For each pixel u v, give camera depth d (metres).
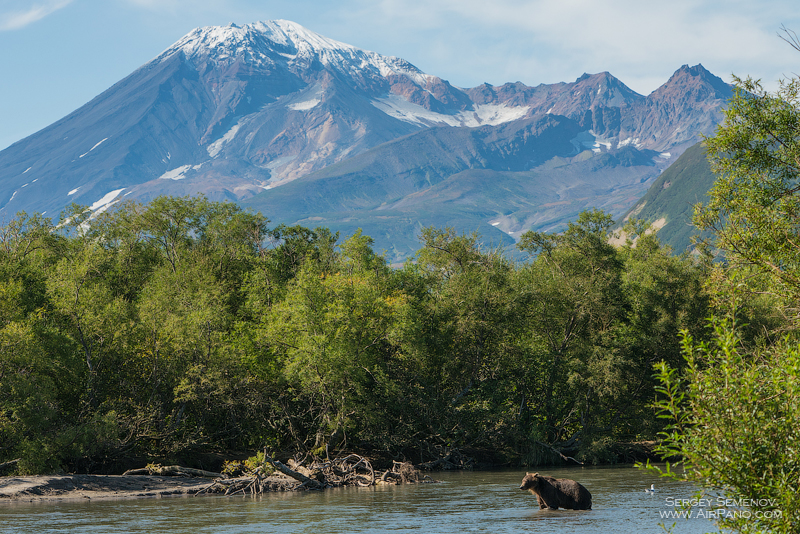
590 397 76.12
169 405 61.62
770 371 15.93
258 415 64.38
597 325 81.19
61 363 56.19
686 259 82.50
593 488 48.78
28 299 64.50
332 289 67.06
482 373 75.50
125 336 59.56
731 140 28.56
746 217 26.27
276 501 44.03
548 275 83.31
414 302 77.19
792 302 23.81
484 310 73.62
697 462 14.84
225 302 74.00
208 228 84.19
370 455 69.44
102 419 52.91
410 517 36.12
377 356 70.62
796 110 28.00
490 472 65.81
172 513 38.28
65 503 43.47
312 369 61.56
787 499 14.35
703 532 29.67
